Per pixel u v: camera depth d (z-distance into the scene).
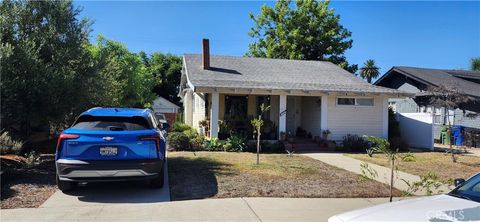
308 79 19.91
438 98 15.80
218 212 6.46
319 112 18.69
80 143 7.22
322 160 13.40
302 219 6.16
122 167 7.26
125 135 7.40
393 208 4.05
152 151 7.55
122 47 38.88
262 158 13.41
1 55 9.55
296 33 33.12
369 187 8.67
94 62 12.42
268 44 34.78
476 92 22.12
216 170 10.51
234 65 21.19
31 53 10.43
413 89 25.48
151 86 49.22
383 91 17.98
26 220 5.89
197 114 22.36
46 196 7.41
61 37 11.80
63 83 10.78
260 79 18.91
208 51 20.02
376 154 15.39
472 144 20.42
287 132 19.03
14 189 7.80
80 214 6.25
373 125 18.59
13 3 11.40
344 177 9.87
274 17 35.25
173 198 7.41
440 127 23.02
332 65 23.98
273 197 7.58
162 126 11.27
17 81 10.04
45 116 11.03
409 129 20.02
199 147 15.77
